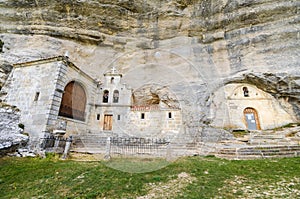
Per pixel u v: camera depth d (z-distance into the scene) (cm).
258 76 1170
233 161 562
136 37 1195
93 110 758
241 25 1246
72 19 1221
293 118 1140
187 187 337
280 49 1141
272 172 425
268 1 1165
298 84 1056
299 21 1098
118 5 1231
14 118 768
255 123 1233
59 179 408
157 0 1267
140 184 357
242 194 302
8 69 1030
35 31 1181
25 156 629
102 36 1218
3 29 1152
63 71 899
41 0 1143
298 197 282
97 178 396
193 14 1315
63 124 838
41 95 852
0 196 340
